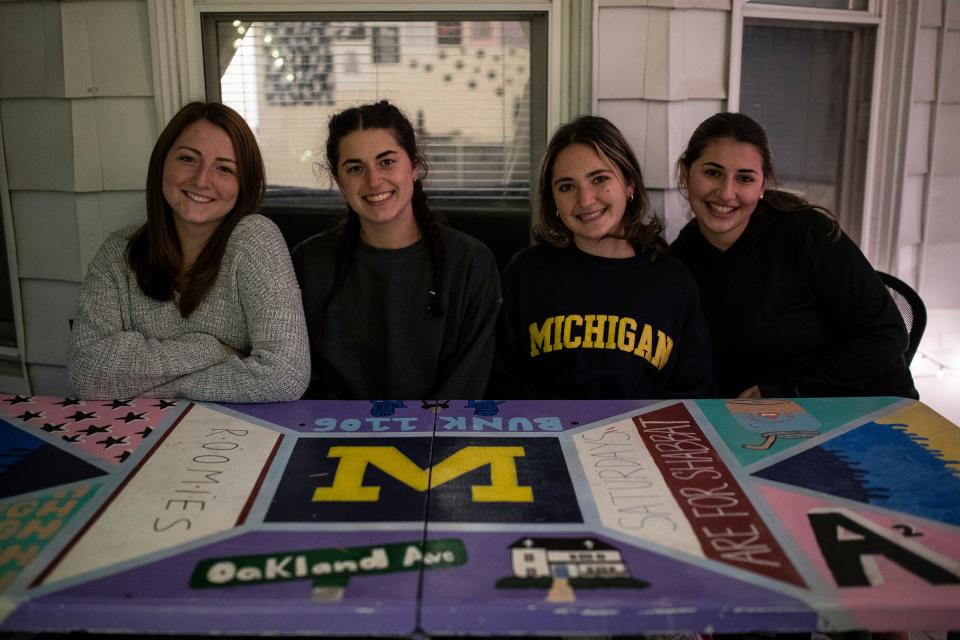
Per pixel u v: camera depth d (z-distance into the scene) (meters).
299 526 1.24
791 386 2.09
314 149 2.68
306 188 2.71
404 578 1.11
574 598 1.06
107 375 1.80
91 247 2.65
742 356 2.20
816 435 1.57
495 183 2.72
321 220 2.69
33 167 2.63
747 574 1.12
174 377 1.81
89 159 2.60
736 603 1.06
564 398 2.08
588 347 2.04
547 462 1.46
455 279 2.06
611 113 2.57
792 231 2.10
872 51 2.77
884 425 1.61
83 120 2.57
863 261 2.08
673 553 1.17
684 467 1.44
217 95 2.63
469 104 2.66
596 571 1.12
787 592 1.08
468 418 1.66
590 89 2.54
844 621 1.06
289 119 2.66
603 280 2.07
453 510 1.29
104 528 1.24
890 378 2.15
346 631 1.06
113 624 1.06
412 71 2.63
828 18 2.67
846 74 2.81
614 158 2.01
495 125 2.67
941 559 1.15
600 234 2.05
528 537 1.21
